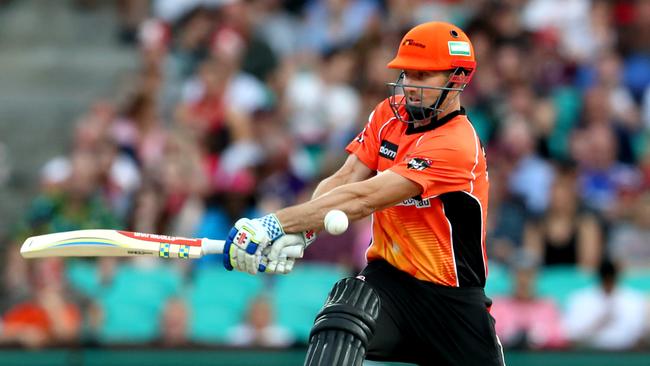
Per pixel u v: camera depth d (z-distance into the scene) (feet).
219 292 94.32
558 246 99.91
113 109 116.88
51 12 150.20
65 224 99.66
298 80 120.06
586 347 86.89
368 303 50.70
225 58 115.75
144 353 83.15
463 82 51.57
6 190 124.57
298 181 106.22
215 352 83.35
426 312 52.80
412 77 51.19
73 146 114.52
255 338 91.66
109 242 49.73
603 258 95.76
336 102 118.21
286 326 93.25
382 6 132.26
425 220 51.85
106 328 91.61
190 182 102.89
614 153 116.37
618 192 110.83
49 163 128.16
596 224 100.89
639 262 105.09
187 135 109.70
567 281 97.04
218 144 111.96
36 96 136.87
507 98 117.39
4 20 148.87
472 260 52.90
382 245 53.88
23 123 132.46
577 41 128.26
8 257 102.68
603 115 116.06
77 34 147.23
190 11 129.08
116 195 107.24
